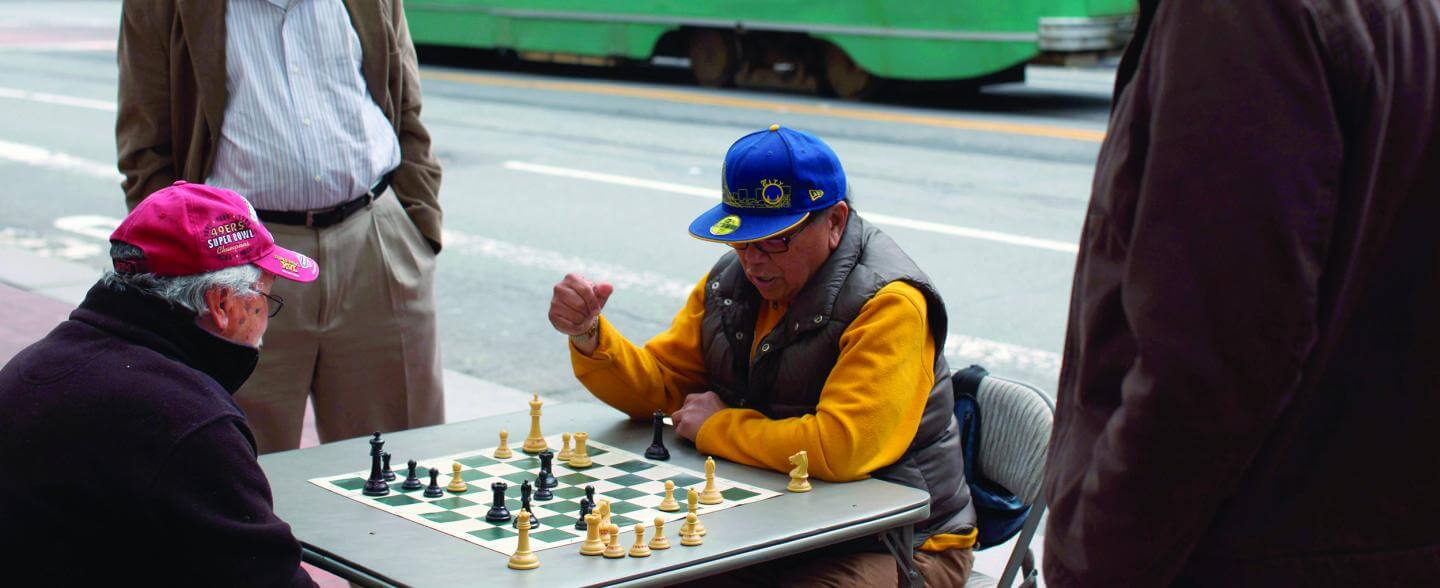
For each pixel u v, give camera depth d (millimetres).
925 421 3172
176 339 2482
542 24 19156
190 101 3791
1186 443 1796
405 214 4039
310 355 3834
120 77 3840
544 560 2490
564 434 3141
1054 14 14633
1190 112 1782
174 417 2354
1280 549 1905
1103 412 2020
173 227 2461
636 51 18344
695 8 17625
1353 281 1855
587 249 9125
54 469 2334
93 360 2398
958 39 15266
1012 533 3406
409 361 4020
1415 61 1826
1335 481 1896
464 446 3242
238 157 3742
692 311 3543
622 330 7281
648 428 3418
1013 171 11789
